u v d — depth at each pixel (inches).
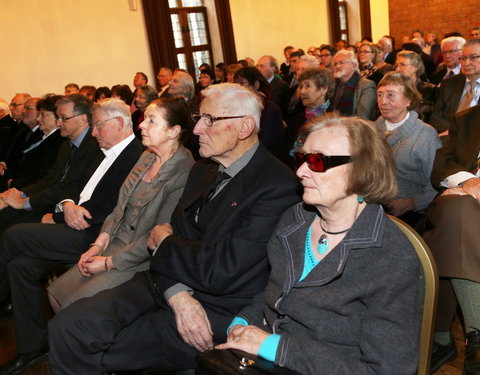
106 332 67.3
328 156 49.6
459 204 66.5
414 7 509.4
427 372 50.6
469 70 140.9
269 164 68.4
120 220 90.4
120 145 103.3
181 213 73.2
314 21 455.8
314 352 48.8
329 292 49.9
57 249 99.6
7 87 275.0
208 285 63.9
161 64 335.6
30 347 94.7
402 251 48.1
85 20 302.0
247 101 68.3
